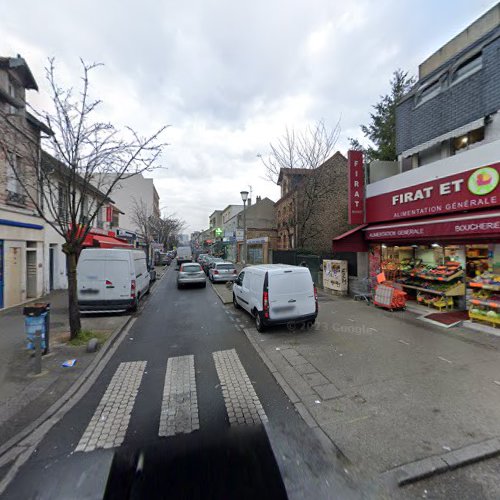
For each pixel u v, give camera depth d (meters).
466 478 2.54
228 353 5.76
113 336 6.75
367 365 4.93
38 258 11.68
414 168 9.20
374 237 9.77
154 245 33.41
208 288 15.41
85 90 6.45
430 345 5.80
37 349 4.71
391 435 3.10
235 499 2.35
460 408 3.55
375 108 21.05
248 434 3.19
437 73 8.59
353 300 10.66
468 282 7.68
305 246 20.20
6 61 9.12
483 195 6.48
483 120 6.98
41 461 2.82
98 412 3.70
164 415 3.61
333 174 20.12
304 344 6.10
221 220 66.88
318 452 2.88
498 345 5.69
